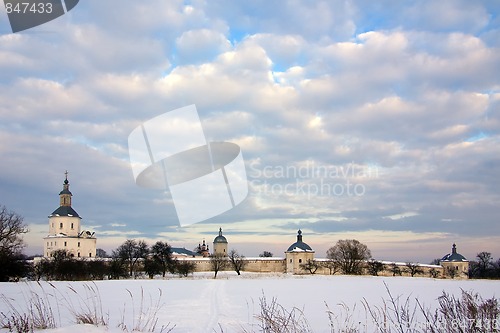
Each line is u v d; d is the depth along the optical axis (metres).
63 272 99.62
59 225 149.25
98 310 23.22
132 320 19.78
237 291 45.38
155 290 44.25
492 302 13.32
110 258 137.12
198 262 157.00
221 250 184.25
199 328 18.09
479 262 175.38
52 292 35.88
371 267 145.38
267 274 141.38
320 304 30.86
